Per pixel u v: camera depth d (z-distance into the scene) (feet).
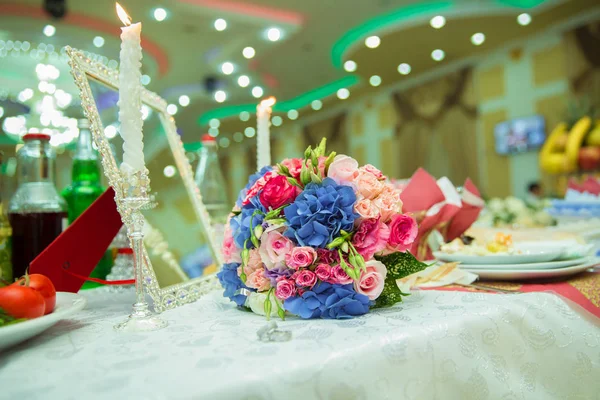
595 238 4.84
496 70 22.91
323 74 25.17
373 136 30.30
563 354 2.23
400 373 1.70
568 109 16.28
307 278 2.19
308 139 35.94
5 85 11.82
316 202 2.26
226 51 21.12
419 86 26.89
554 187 20.84
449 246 3.57
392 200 2.34
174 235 3.02
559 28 20.04
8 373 1.55
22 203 3.02
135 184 2.08
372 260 2.24
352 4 17.29
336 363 1.57
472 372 1.89
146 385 1.41
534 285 2.83
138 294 2.17
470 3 18.15
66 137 5.28
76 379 1.48
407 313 2.15
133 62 2.04
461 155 24.71
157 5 16.44
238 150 42.63
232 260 2.46
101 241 2.74
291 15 17.93
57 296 2.34
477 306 2.19
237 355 1.63
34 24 17.04
